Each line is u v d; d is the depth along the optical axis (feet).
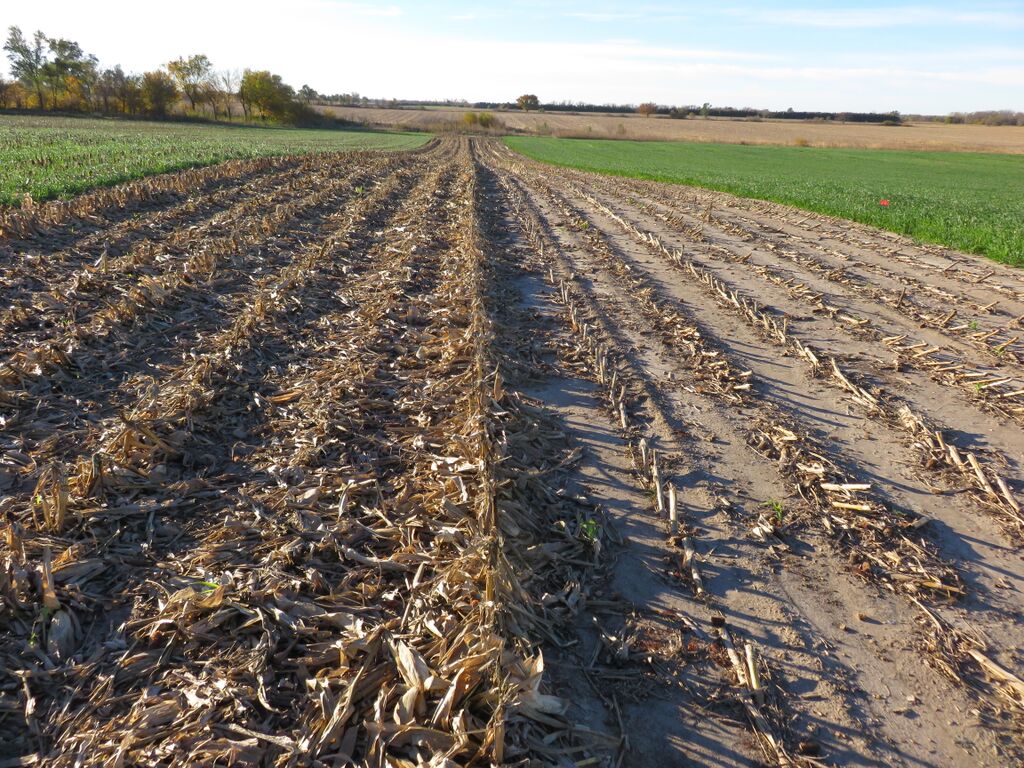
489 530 14.84
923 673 12.69
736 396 24.48
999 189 129.39
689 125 401.08
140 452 17.58
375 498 16.76
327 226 50.85
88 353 24.08
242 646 12.02
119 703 10.87
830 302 36.68
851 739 11.25
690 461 19.86
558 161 156.04
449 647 11.77
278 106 331.57
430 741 10.11
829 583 15.03
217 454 18.54
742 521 17.12
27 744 10.11
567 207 70.79
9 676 11.16
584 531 16.20
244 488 16.92
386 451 19.06
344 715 10.38
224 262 37.45
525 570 14.43
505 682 10.78
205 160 80.53
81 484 15.85
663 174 121.60
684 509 17.52
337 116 395.96
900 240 55.83
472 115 366.43
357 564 14.33
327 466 18.13
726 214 69.36
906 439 21.66
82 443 18.37
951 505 18.16
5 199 45.73
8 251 35.14
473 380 23.07
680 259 45.16
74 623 12.32
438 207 62.75
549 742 10.61
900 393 25.05
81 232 41.06
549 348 28.22
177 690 11.09
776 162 193.77
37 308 27.91
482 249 44.04
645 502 17.83
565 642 13.01
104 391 21.71
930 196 102.22
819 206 72.64
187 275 33.37
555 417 22.31
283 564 14.03
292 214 52.31
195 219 48.75
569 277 40.09
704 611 14.05
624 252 48.42
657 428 21.85
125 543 14.66
